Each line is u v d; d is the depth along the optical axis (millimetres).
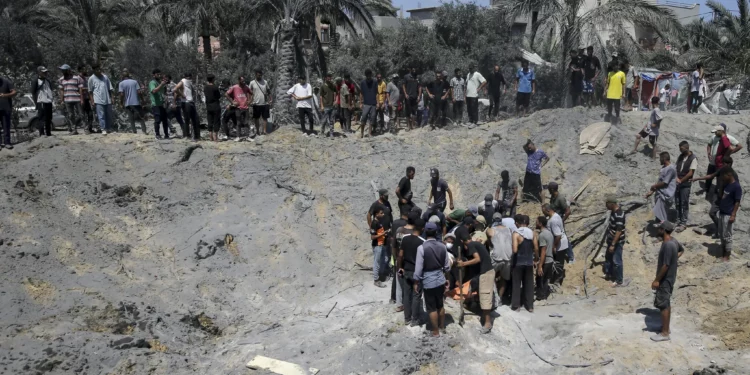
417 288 9734
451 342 9672
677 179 13094
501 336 10344
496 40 31547
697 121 16984
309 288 12336
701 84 19359
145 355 9305
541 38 22609
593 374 9109
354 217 14367
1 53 25688
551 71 20750
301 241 13305
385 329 9930
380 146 16531
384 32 34656
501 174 14703
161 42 28625
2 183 12211
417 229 10180
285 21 19234
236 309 11422
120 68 25531
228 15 30562
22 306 9656
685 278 11734
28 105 19875
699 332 10062
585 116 16797
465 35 33062
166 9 27656
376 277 12609
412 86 18391
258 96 16516
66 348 8984
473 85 18125
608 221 13555
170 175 13984
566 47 19234
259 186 14328
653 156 15422
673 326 10352
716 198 12742
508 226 12047
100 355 9023
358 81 31484
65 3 31547
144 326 10062
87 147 14125
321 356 9641
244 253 12672
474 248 10484
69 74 15031
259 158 15070
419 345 9438
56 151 13703
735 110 22938
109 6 32062
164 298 11008
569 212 13289
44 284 10297
